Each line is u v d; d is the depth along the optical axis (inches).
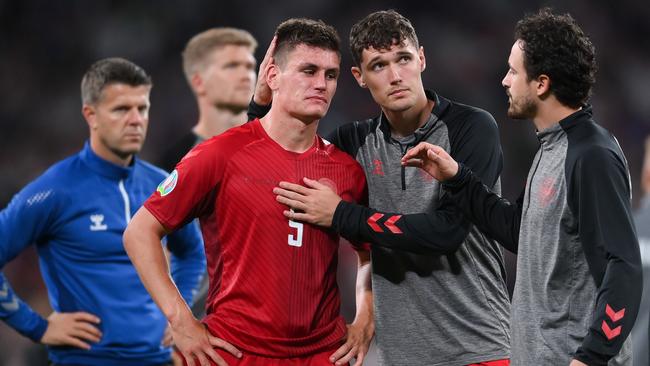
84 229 647.8
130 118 657.0
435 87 2015.3
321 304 485.4
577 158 427.5
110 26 2023.9
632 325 410.6
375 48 490.0
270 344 471.2
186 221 483.8
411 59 494.3
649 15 2148.1
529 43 448.1
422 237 482.6
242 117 828.6
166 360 682.2
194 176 471.2
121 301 653.3
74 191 649.0
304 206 474.6
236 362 472.7
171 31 2033.7
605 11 2160.4
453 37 2079.2
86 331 640.4
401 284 526.9
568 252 436.5
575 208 429.4
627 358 444.1
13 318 639.1
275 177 478.6
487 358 522.6
